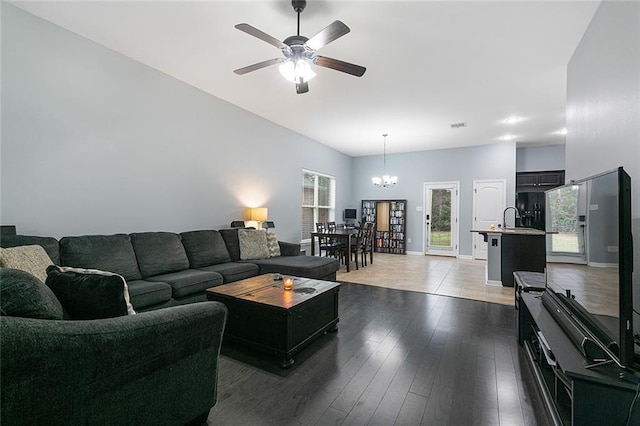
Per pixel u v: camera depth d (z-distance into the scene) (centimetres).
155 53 326
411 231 841
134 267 295
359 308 358
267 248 448
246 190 507
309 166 691
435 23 265
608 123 216
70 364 104
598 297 146
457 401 179
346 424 159
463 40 291
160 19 266
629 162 184
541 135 648
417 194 832
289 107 489
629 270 122
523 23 262
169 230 382
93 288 133
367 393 187
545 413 168
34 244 229
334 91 420
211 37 294
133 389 125
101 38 298
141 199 350
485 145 749
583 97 274
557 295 206
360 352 243
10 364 91
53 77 275
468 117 529
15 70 252
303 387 194
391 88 407
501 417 165
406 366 221
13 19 250
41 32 266
